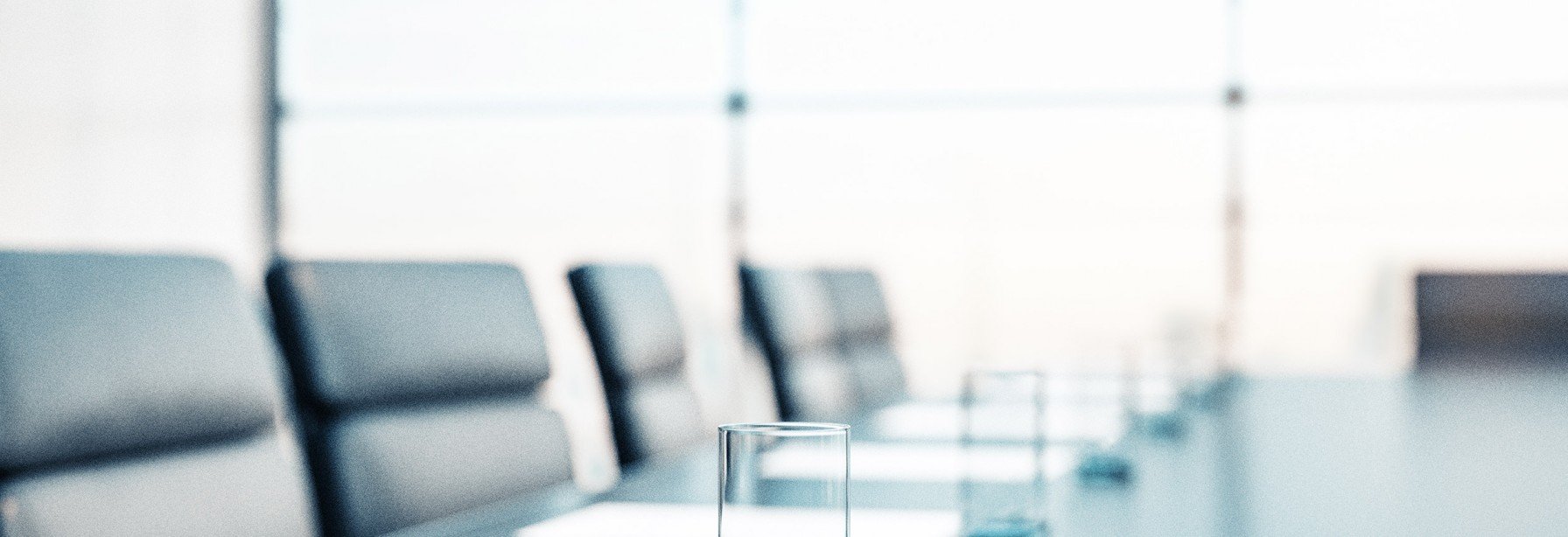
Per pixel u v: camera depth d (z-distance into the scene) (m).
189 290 1.16
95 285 1.06
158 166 6.75
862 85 6.15
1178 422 1.83
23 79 6.45
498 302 1.59
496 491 1.51
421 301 1.46
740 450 0.66
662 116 6.31
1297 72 5.74
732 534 0.65
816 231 6.20
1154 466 1.46
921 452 1.49
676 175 6.30
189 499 1.10
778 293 2.33
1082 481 1.33
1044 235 6.18
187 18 6.77
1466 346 4.73
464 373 1.50
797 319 2.38
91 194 6.59
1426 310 4.79
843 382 2.58
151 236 6.73
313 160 6.80
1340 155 5.73
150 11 6.73
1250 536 1.03
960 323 6.35
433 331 1.46
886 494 1.18
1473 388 2.76
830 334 2.58
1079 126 6.02
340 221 6.84
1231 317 5.79
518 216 7.10
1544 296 4.69
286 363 1.30
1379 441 1.73
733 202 6.21
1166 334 2.26
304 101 6.73
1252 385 2.86
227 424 1.17
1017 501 1.01
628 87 6.36
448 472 1.43
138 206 6.72
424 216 6.99
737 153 6.21
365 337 1.36
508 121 6.52
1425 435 1.81
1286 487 1.29
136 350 1.08
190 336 1.14
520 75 6.52
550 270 7.11
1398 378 3.16
